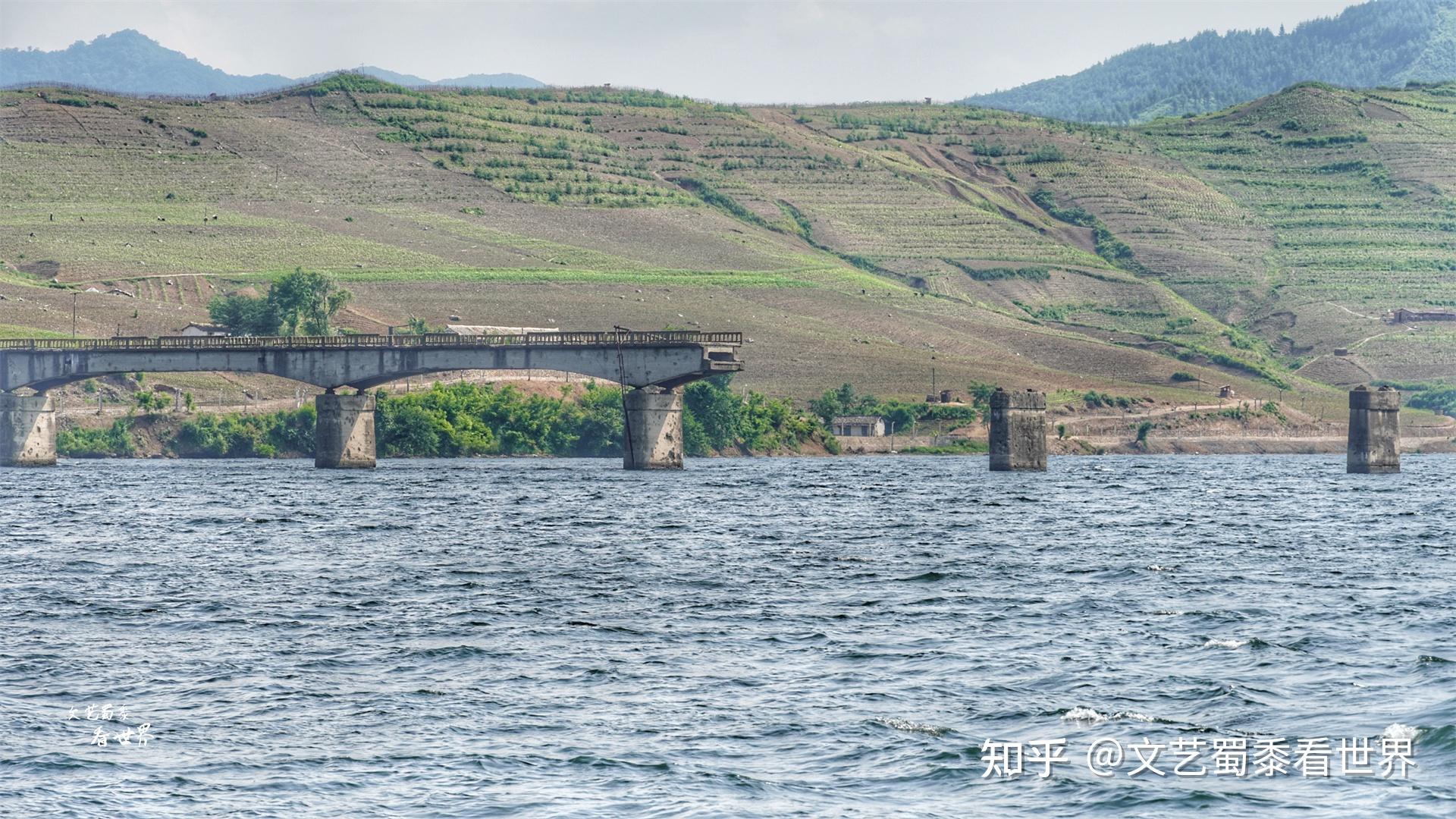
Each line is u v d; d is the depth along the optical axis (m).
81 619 144.12
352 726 99.69
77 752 93.38
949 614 145.38
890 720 100.12
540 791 85.31
